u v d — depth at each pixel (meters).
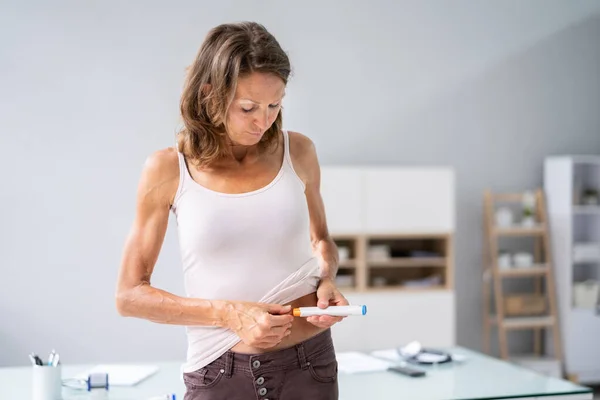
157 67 4.98
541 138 5.80
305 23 5.25
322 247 1.81
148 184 1.59
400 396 2.42
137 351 4.98
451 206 5.15
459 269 5.62
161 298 1.55
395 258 5.24
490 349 5.74
